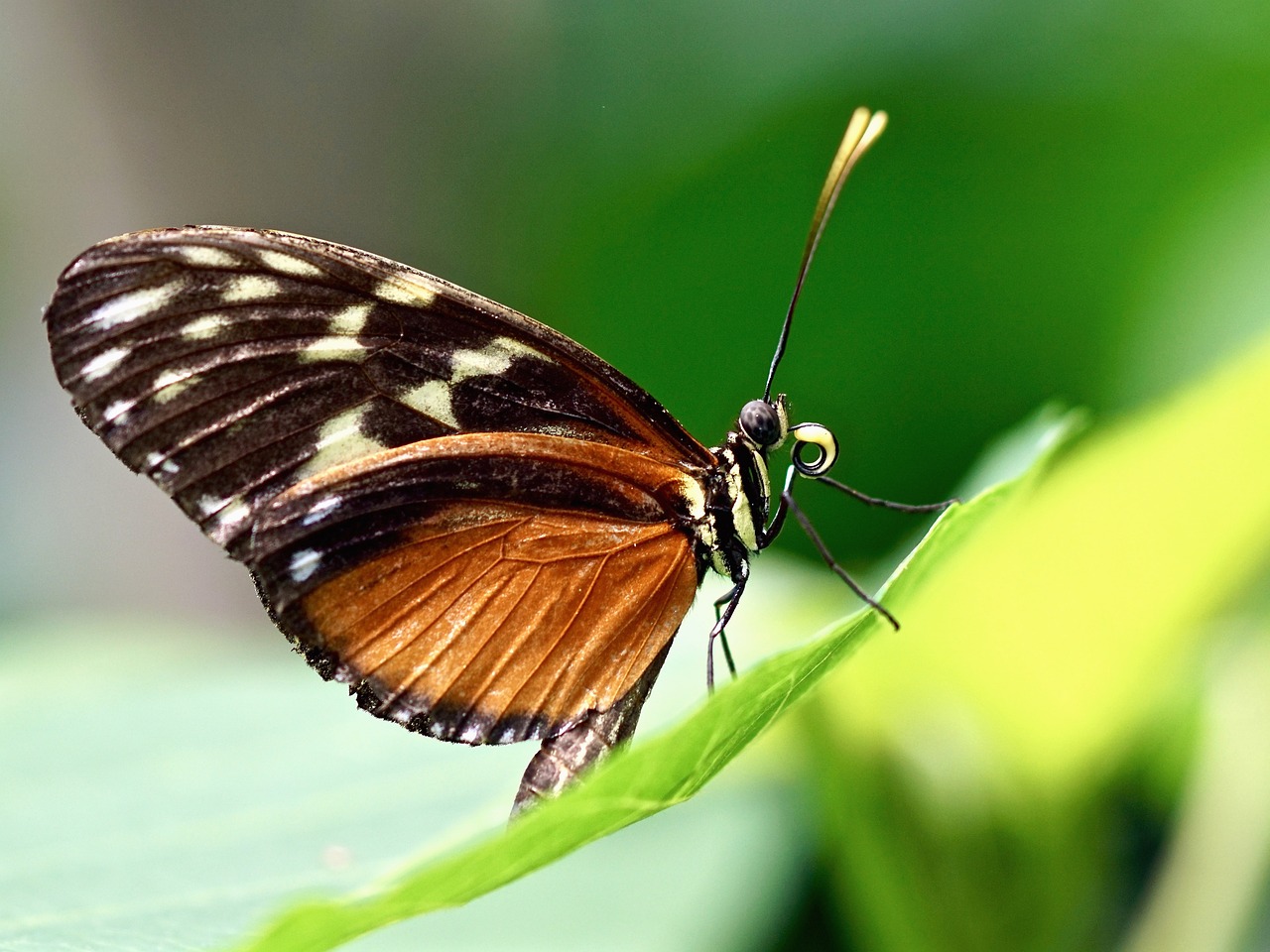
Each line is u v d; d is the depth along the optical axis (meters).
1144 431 0.36
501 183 0.45
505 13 0.45
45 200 0.46
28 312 0.50
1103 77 0.41
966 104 0.42
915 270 0.42
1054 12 0.41
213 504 0.35
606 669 0.36
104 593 0.50
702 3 0.43
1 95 0.45
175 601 0.49
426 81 0.46
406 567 0.36
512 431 0.36
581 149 0.43
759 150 0.42
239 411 0.35
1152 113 0.41
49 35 0.44
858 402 0.42
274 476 0.35
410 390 0.36
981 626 0.36
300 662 0.39
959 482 0.42
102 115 0.45
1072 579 0.37
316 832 0.36
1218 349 0.41
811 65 0.42
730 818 0.38
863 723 0.36
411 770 0.37
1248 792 0.36
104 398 0.35
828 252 0.42
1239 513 0.36
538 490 0.36
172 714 0.38
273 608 0.36
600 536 0.36
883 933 0.36
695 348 0.42
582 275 0.43
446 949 0.37
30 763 0.37
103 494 0.50
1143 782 0.37
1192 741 0.37
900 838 0.36
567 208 0.43
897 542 0.42
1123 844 0.37
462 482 0.36
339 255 0.36
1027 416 0.41
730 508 0.37
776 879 0.37
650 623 0.36
